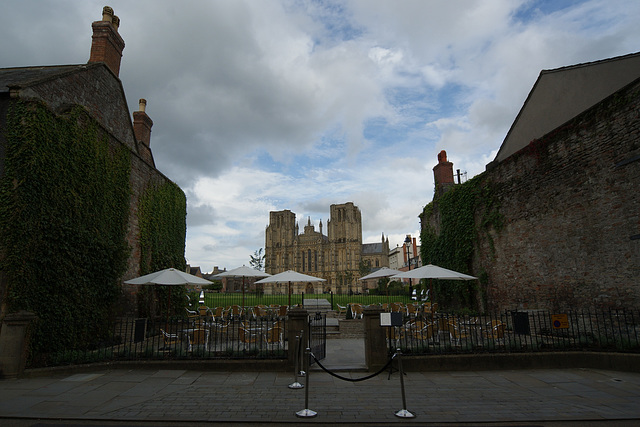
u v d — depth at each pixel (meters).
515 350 10.45
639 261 11.26
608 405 7.07
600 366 10.06
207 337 13.80
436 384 8.73
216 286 79.81
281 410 6.90
